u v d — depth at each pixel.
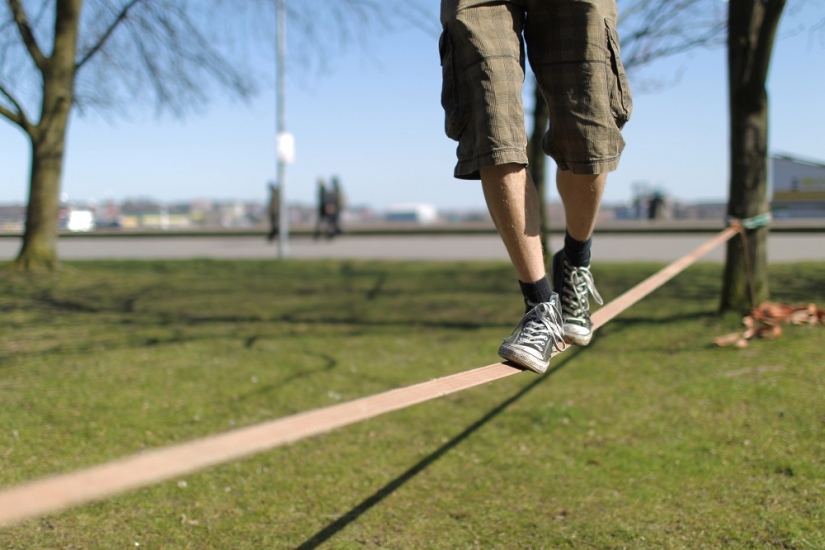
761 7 5.66
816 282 7.82
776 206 14.77
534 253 1.97
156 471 0.92
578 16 2.00
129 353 5.69
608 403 4.24
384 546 2.72
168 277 10.59
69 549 2.68
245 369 5.25
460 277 10.47
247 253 16.92
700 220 26.39
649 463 3.36
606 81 2.05
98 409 4.24
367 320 7.30
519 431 3.90
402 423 4.11
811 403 3.89
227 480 3.34
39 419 4.04
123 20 10.09
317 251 17.47
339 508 3.06
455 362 5.48
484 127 1.87
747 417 3.81
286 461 3.56
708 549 2.59
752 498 2.95
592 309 6.98
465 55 1.91
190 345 6.04
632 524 2.81
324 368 5.30
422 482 3.31
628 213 29.02
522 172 1.93
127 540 2.77
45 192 10.20
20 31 9.65
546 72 2.06
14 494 0.81
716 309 6.47
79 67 10.20
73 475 0.88
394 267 11.94
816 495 2.92
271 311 7.86
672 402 4.14
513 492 3.16
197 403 4.42
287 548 2.72
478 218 43.41
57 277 9.95
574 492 3.13
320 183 22.58
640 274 9.41
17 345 5.90
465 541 2.75
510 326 6.89
